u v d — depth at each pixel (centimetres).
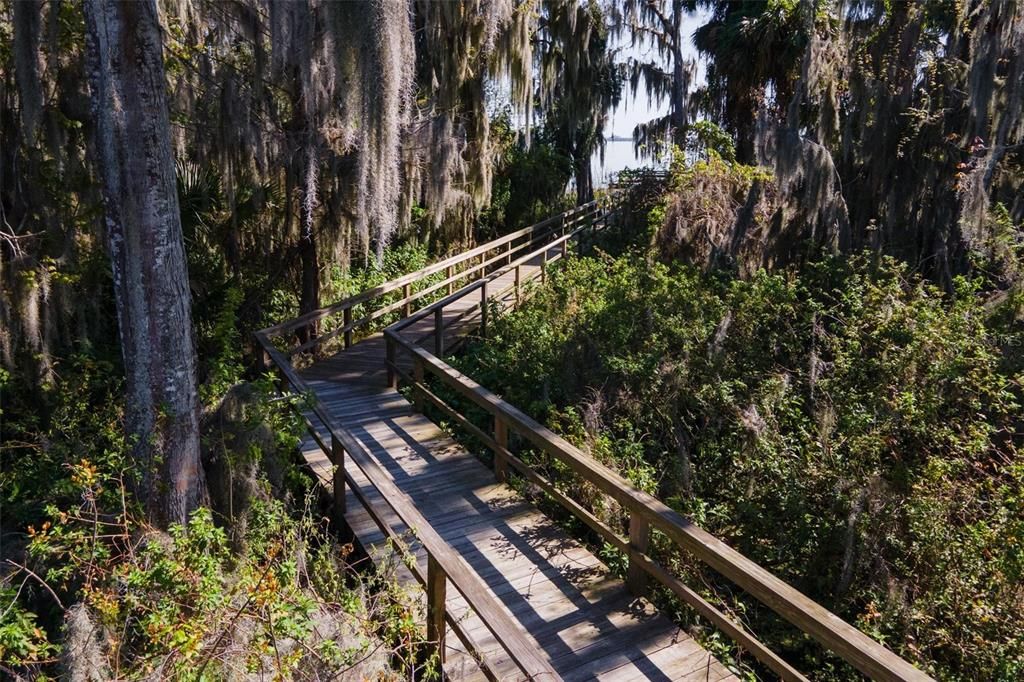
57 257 731
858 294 915
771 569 618
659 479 705
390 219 806
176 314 511
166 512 510
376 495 608
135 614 393
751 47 1541
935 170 1045
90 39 476
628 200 1639
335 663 344
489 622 317
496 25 1112
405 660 374
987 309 868
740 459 706
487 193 1412
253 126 911
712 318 937
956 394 695
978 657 491
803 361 841
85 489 467
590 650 423
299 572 447
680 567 563
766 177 1241
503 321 1139
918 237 1116
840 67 1131
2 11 733
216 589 357
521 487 641
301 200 1040
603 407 791
